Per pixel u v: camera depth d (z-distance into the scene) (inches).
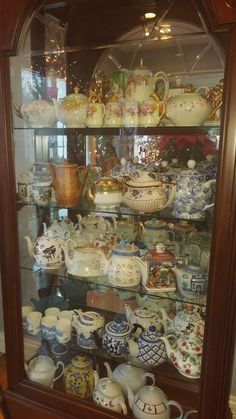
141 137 45.3
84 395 46.3
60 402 45.4
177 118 38.1
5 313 46.7
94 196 45.8
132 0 40.9
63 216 50.9
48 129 46.4
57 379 49.8
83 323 48.7
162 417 41.6
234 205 30.8
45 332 50.8
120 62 45.7
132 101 41.6
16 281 45.3
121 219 47.8
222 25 29.0
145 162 45.8
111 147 47.8
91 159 48.9
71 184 46.6
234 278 32.3
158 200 40.5
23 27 38.2
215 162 34.9
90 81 46.5
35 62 43.6
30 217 47.2
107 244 47.7
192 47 39.6
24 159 44.6
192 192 37.9
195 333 40.6
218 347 34.2
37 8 38.9
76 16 45.0
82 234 50.0
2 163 42.1
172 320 44.4
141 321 45.9
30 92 44.0
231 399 51.9
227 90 29.5
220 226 31.7
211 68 38.2
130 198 41.9
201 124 37.7
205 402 36.1
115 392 44.5
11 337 47.0
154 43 42.6
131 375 46.8
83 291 50.8
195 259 40.7
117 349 46.1
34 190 46.4
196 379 40.0
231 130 29.7
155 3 39.8
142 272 43.6
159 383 44.5
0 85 39.9
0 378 59.0
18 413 47.8
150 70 42.3
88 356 49.4
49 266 47.9
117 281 44.0
